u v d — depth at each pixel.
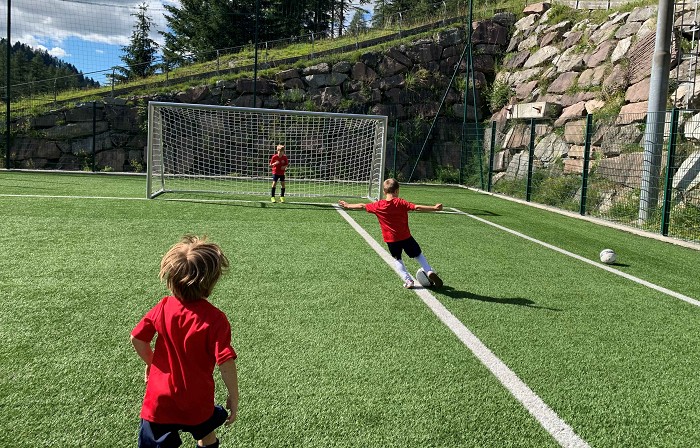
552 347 4.07
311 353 3.71
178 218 9.29
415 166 20.73
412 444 2.65
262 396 3.06
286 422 2.79
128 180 16.89
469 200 15.20
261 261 6.37
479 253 7.59
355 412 2.93
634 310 5.18
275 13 36.97
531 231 9.95
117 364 3.37
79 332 3.87
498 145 19.73
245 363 3.49
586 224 11.45
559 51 19.53
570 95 17.66
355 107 21.73
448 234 9.07
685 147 11.87
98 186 14.33
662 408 3.17
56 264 5.73
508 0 24.92
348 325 4.32
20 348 3.54
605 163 14.02
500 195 16.89
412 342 4.01
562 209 13.91
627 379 3.55
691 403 3.25
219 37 37.16
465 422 2.89
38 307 4.36
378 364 3.58
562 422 2.94
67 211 9.31
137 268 5.73
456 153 21.80
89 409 2.82
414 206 5.55
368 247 7.48
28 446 2.47
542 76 19.56
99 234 7.49
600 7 19.61
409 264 6.67
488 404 3.10
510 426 2.87
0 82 29.95
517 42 22.34
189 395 1.95
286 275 5.79
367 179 21.06
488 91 22.59
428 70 22.47
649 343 4.27
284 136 20.67
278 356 3.63
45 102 21.42
